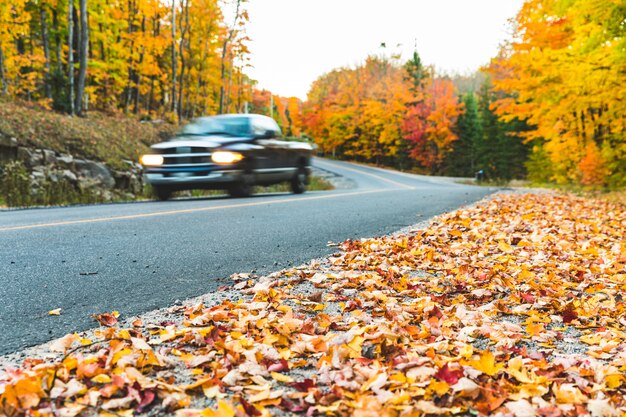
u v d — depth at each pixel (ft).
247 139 36.27
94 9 86.74
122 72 92.43
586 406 6.52
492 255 18.01
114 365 7.04
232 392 6.52
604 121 50.93
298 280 12.94
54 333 8.60
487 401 6.46
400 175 134.82
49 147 49.29
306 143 46.09
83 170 50.47
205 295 11.34
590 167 54.29
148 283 12.16
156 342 8.06
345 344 8.08
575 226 25.77
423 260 16.31
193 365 7.22
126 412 5.74
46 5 84.02
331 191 49.75
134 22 100.17
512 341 9.01
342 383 6.63
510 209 31.01
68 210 27.53
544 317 10.90
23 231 18.80
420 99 181.16
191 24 124.98
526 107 60.34
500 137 166.71
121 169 54.90
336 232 20.83
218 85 155.12
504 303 11.84
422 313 10.60
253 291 11.66
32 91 86.43
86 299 10.67
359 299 11.27
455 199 38.70
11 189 39.19
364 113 200.13
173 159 34.30
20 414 5.44
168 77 134.31
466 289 12.94
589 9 35.53
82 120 62.85
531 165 81.35
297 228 21.39
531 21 52.19
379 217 26.02
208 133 36.88
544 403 6.42
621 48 36.24
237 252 16.19
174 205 30.19
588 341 9.43
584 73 40.91
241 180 35.58
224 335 8.52
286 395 6.37
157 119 93.09
